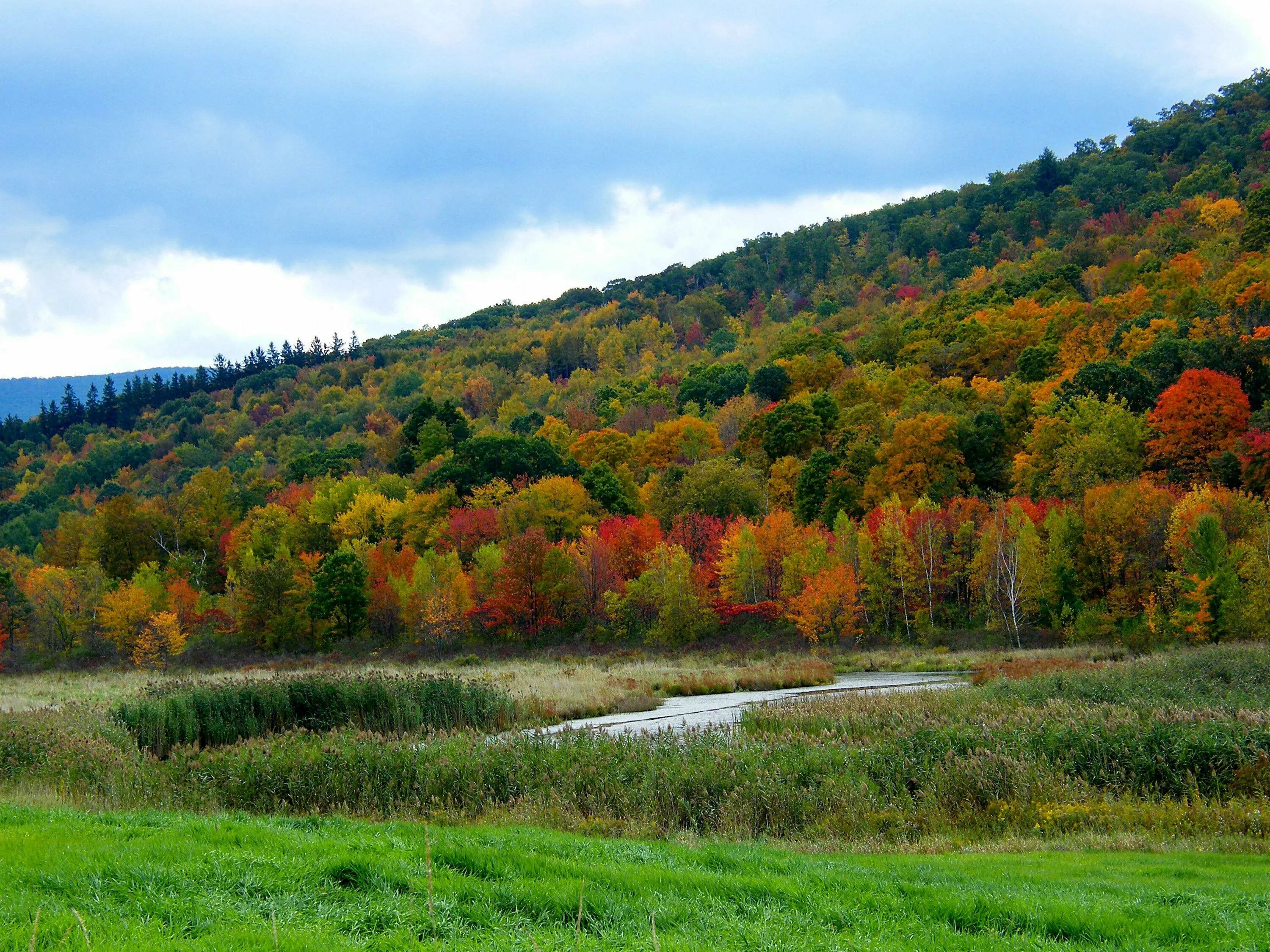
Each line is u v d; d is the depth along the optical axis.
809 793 14.21
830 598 50.53
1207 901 8.28
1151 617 43.38
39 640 66.31
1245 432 58.94
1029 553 49.62
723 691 37.00
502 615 59.66
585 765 15.52
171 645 60.34
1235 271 90.44
